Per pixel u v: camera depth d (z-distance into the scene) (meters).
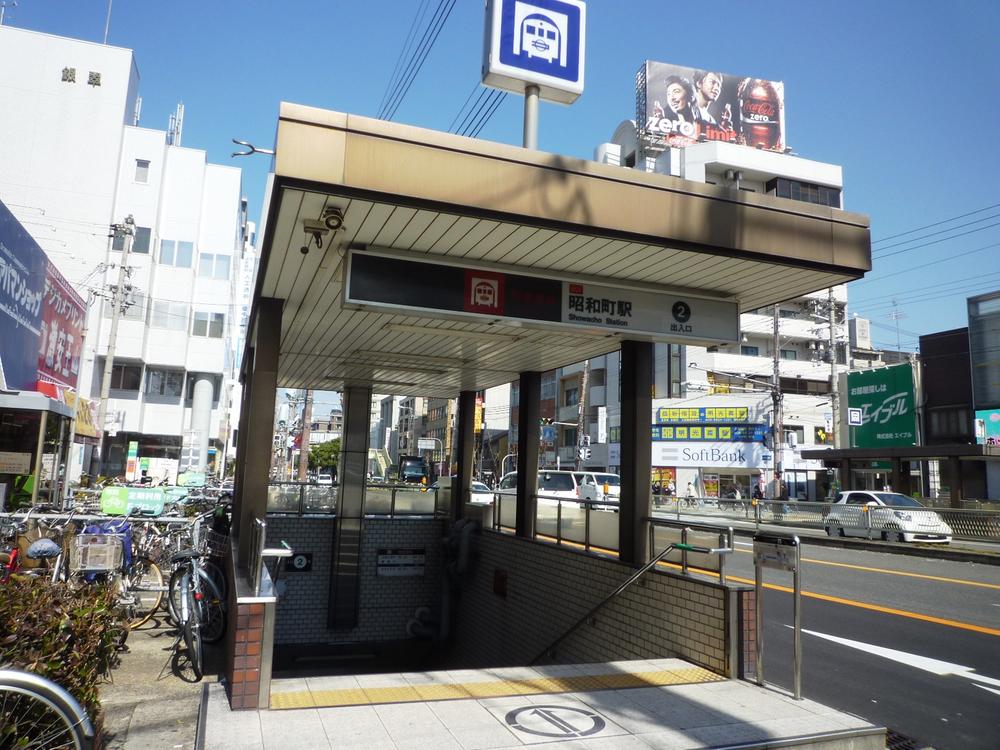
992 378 28.03
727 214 6.19
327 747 3.92
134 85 41.19
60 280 18.42
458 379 13.27
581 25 7.48
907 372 32.78
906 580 13.47
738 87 50.12
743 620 5.81
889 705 6.43
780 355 45.56
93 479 20.77
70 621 3.70
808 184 46.38
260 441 7.47
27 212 36.56
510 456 51.56
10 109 36.94
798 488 37.62
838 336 45.59
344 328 9.34
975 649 8.38
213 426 41.44
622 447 8.11
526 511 11.22
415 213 5.50
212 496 14.77
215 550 8.78
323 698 4.82
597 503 9.01
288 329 9.61
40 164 36.97
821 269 6.61
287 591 13.49
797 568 5.24
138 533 9.11
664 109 48.59
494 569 11.92
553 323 6.89
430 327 8.83
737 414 38.00
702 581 6.17
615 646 7.59
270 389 7.62
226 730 4.15
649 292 7.34
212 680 5.72
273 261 6.69
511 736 4.18
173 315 39.22
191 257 39.88
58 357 18.75
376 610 13.95
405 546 14.29
